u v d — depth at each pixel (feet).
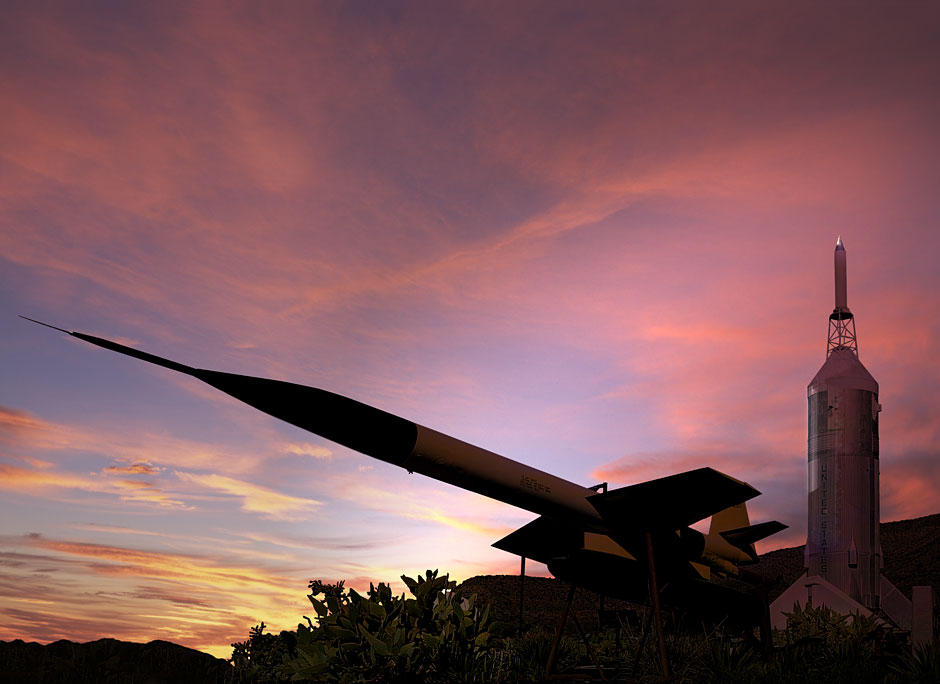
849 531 114.11
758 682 40.11
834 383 117.60
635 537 40.32
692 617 49.90
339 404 32.32
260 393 31.32
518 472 37.22
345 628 33.14
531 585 126.21
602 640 50.85
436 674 33.65
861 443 115.96
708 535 45.88
